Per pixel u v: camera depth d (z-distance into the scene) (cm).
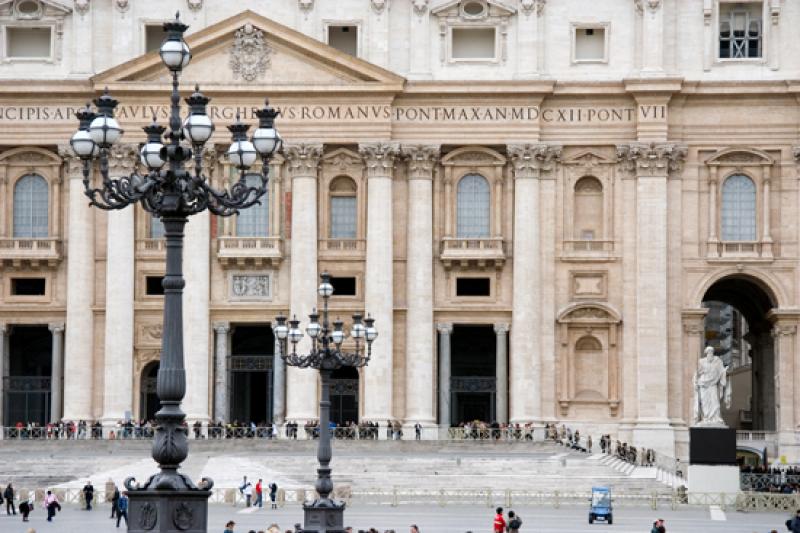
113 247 11700
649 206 11625
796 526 6688
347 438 11031
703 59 11744
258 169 11719
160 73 11600
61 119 11750
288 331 7244
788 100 11712
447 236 11719
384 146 11606
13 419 11988
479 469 9575
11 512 8188
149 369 11962
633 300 11662
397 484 9206
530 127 11675
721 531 7244
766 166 11712
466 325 11900
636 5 11750
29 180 11881
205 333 11675
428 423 11562
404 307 11712
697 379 9694
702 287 11681
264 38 11606
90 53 11781
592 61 11731
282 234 11731
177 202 3812
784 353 11669
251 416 12300
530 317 11606
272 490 8450
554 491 8794
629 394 11606
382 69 11562
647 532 7131
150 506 3603
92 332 11756
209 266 11750
